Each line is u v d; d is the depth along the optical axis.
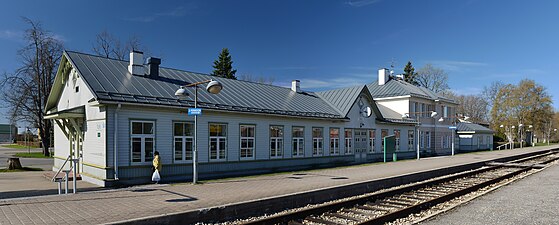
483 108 88.44
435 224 8.33
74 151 19.28
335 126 26.41
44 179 17.50
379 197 11.99
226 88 22.47
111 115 15.14
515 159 31.91
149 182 15.98
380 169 20.55
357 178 15.86
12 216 8.28
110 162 15.01
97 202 9.98
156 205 9.57
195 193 11.70
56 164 22.39
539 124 69.19
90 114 16.55
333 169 20.92
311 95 29.36
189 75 22.09
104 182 14.74
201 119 18.11
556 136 100.00
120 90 16.19
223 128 19.14
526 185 14.58
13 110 37.53
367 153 29.55
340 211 10.10
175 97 17.91
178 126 17.31
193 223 8.61
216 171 18.59
